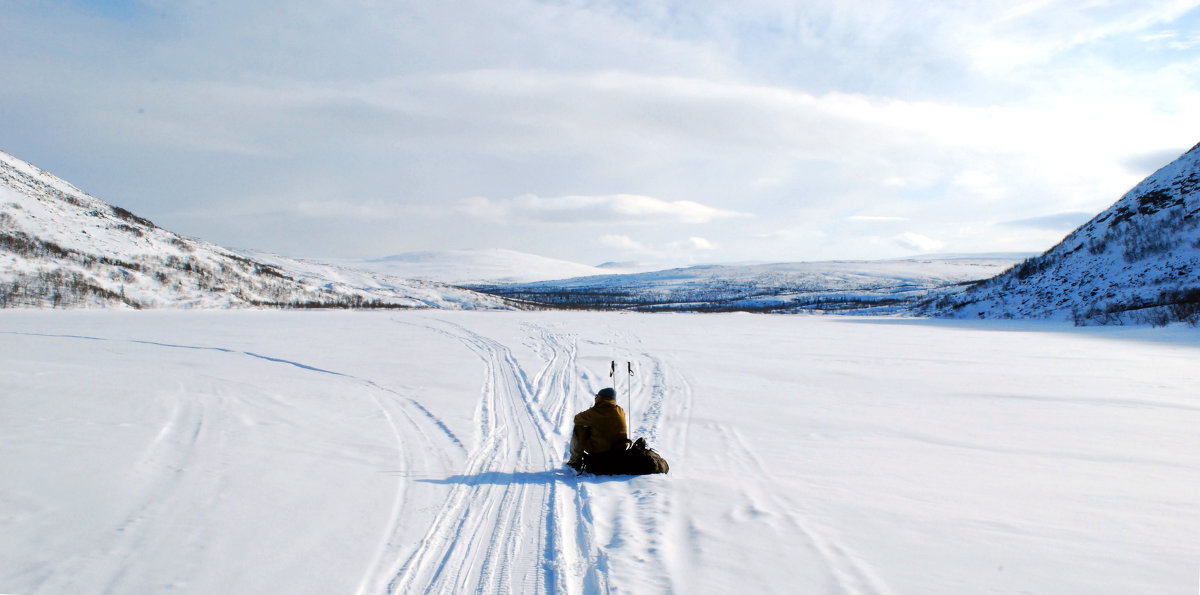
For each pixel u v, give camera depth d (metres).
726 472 6.72
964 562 4.18
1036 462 7.05
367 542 4.73
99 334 25.33
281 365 16.12
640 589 3.81
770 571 4.07
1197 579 3.85
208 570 4.12
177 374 14.01
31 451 6.95
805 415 10.08
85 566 4.12
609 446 6.82
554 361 17.81
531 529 5.04
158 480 6.08
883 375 15.02
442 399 11.53
